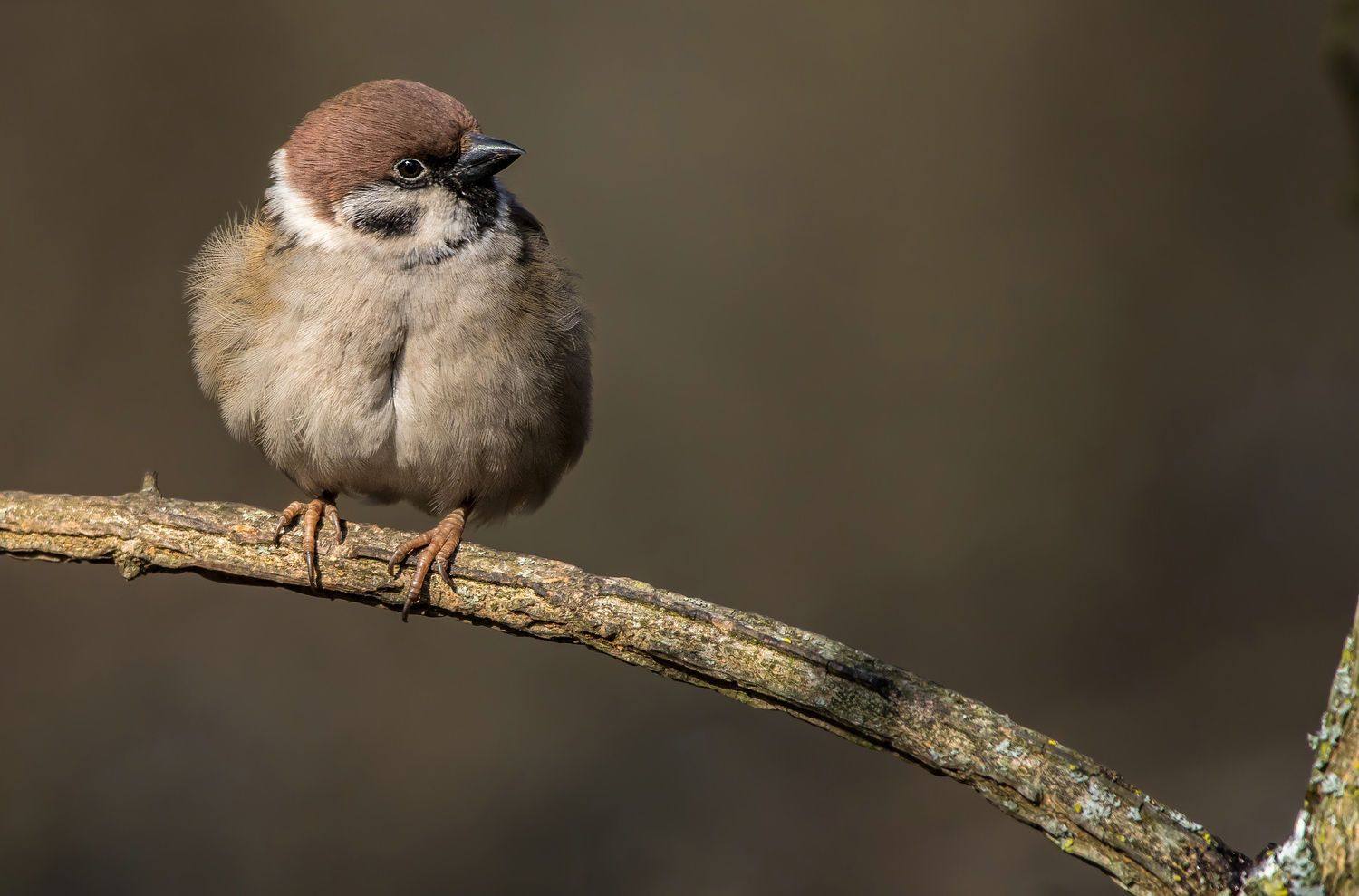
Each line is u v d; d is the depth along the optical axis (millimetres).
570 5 14703
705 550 12867
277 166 6812
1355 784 3883
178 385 12906
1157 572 12555
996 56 14500
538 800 11070
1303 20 13945
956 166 14305
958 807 10906
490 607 5414
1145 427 13320
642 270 14047
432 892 10406
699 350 13758
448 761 11461
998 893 10023
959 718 4645
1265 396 13305
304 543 5652
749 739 11570
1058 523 12883
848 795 11078
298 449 6668
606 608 5160
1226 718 11320
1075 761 4512
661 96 14711
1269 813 10273
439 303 6469
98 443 12625
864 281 14000
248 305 6578
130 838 10664
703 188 14445
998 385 13539
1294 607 12172
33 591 12188
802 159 14469
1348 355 13336
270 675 12031
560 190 14406
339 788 11219
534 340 6684
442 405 6543
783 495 13125
